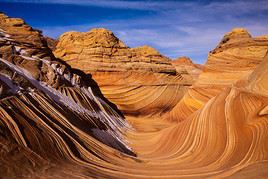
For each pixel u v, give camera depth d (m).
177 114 30.89
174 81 41.09
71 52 39.22
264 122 11.71
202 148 13.46
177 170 11.52
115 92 36.16
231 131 12.82
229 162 11.26
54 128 12.16
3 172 7.99
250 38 29.38
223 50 30.75
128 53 40.06
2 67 13.34
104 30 40.38
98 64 37.56
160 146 16.83
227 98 15.45
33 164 9.02
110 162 12.02
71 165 10.10
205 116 15.21
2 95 11.64
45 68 18.50
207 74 30.47
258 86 15.14
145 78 38.78
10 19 20.47
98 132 16.70
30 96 13.48
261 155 10.53
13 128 10.00
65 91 18.83
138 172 11.09
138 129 25.03
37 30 21.78
